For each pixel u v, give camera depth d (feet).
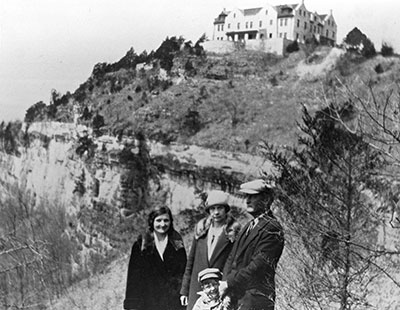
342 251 34.35
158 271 39.45
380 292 35.47
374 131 36.27
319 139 37.70
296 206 35.65
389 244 35.81
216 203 36.81
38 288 46.57
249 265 35.06
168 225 40.73
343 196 35.19
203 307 36.76
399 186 35.73
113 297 43.57
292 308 34.32
